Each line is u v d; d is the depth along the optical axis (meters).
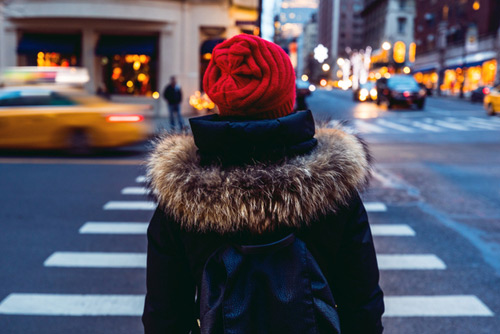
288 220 1.36
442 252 5.16
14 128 10.73
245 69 1.39
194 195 1.34
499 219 6.39
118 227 5.98
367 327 1.45
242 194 1.33
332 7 139.38
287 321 1.28
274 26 20.03
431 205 7.10
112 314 3.79
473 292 4.18
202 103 23.05
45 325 3.62
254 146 1.39
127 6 22.55
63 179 8.64
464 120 21.19
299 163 1.38
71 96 11.03
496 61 42.78
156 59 24.22
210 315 1.31
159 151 1.53
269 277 1.31
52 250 5.17
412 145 13.48
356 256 1.44
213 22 24.48
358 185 1.48
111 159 10.73
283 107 1.47
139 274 4.56
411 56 72.31
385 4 85.38
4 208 6.77
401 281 4.41
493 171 9.70
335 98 44.78
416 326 3.61
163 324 1.45
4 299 4.02
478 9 48.22
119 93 24.34
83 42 23.14
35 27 23.00
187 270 1.47
